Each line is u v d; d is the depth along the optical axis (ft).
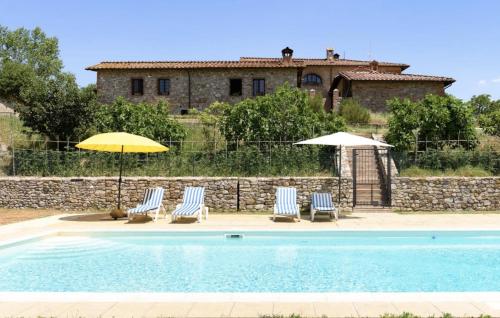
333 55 154.61
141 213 46.26
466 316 17.62
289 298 20.24
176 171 59.62
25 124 66.90
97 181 56.08
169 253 35.53
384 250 36.76
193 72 104.22
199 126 75.51
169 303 19.52
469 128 63.41
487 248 37.40
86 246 37.40
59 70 181.68
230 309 18.61
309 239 40.22
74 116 66.95
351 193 54.03
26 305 19.25
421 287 26.32
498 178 54.80
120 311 18.39
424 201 54.90
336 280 27.84
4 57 175.83
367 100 101.19
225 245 38.42
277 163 58.85
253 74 104.22
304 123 63.77
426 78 100.78
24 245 36.09
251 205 54.85
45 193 56.49
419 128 63.41
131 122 66.03
